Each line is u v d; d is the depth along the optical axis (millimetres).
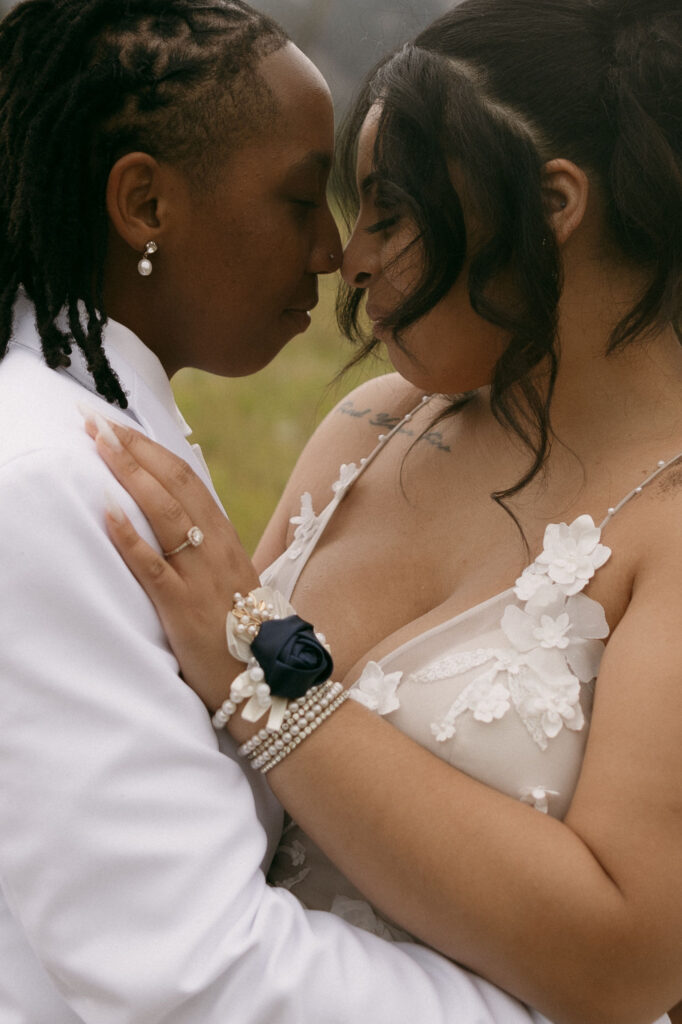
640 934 1341
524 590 1562
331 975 1346
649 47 1552
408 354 1664
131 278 1590
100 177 1507
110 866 1256
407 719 1558
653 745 1365
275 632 1397
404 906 1419
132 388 1556
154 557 1358
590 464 1645
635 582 1505
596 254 1613
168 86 1491
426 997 1383
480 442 1848
